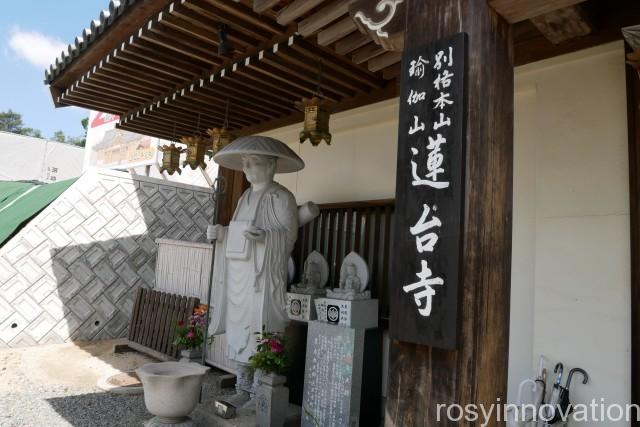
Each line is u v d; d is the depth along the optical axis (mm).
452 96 1815
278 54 3699
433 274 1767
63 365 6109
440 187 1800
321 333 4082
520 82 3615
